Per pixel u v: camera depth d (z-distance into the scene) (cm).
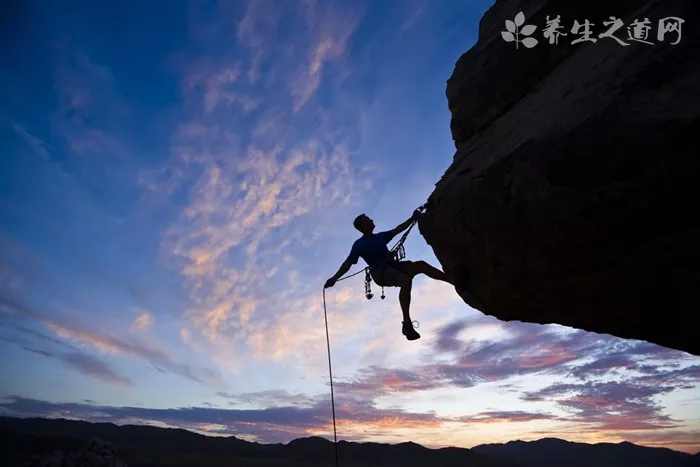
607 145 293
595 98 309
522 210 346
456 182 405
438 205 429
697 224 281
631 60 304
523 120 377
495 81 450
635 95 291
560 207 320
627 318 388
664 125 271
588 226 314
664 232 294
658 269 324
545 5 412
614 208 297
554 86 374
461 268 440
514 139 362
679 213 280
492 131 425
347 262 586
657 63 289
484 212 375
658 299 352
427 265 532
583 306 393
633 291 353
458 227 410
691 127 262
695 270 312
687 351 396
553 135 318
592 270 345
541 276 375
